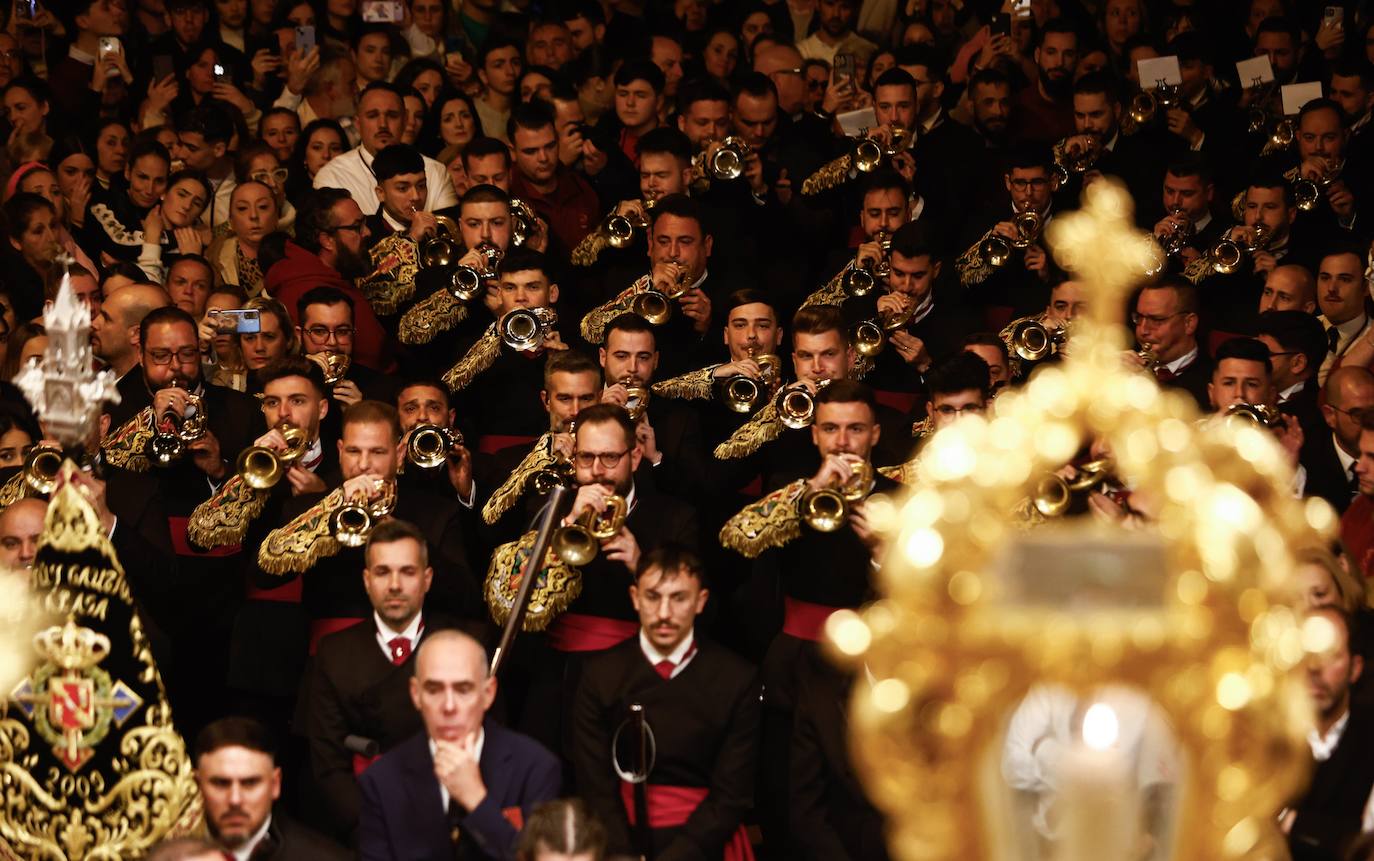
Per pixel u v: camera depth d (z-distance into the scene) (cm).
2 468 2208
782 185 3103
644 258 2880
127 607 1334
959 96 3562
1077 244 723
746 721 1823
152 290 2508
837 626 671
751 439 2264
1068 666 627
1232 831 643
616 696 1827
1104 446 1773
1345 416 2217
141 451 2233
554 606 1958
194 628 2181
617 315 2388
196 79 3519
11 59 3384
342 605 2036
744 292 2428
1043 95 3459
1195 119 3381
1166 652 625
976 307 2944
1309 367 2464
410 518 2094
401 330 2703
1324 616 1484
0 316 2589
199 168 3178
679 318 2675
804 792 1861
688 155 2906
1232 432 789
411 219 2864
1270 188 2930
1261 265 2916
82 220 3112
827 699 1867
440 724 1579
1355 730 1545
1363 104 3319
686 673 1827
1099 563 625
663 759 1814
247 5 3706
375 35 3488
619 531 1953
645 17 3822
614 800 1817
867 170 3045
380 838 1633
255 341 2484
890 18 3862
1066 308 2638
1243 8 3859
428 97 3369
